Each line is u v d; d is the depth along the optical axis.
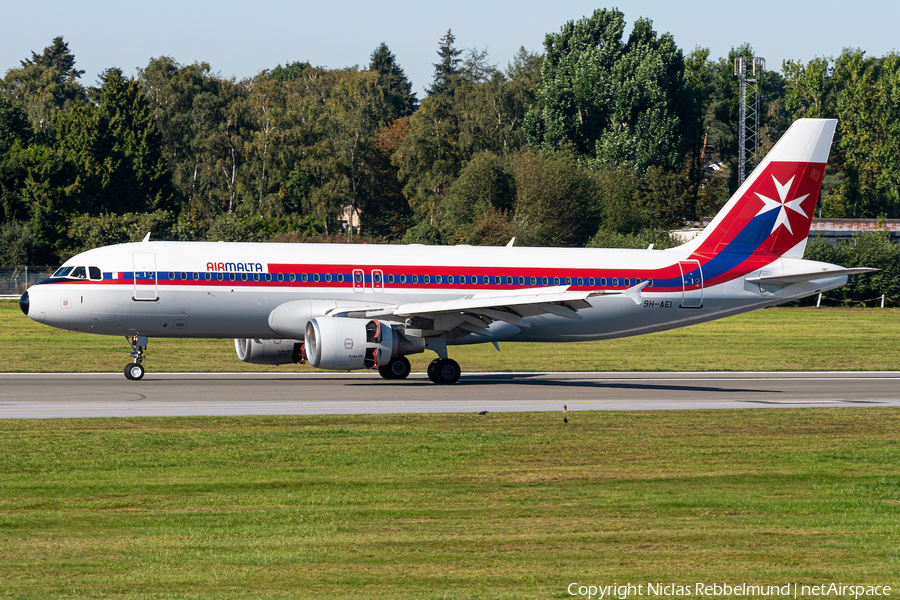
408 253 141.62
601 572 48.16
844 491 67.25
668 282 149.50
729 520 58.78
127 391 121.31
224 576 46.66
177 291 131.88
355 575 47.03
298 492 65.12
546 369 171.38
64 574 46.75
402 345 134.75
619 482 69.50
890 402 123.00
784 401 122.69
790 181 154.00
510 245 149.25
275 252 136.75
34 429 88.69
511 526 56.62
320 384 136.12
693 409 111.62
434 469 73.38
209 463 74.50
